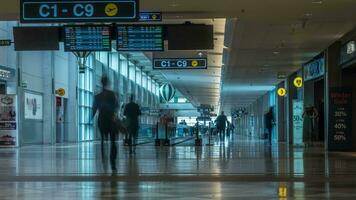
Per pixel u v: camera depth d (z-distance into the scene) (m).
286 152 22.69
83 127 44.81
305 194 9.38
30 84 34.19
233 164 15.58
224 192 9.62
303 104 31.98
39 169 14.02
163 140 31.22
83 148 28.17
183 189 10.07
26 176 12.26
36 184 10.96
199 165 15.19
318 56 27.58
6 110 29.36
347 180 11.59
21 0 14.62
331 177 12.10
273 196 9.09
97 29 19.39
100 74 49.88
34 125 34.97
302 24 19.25
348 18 18.44
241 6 16.67
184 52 29.28
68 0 14.57
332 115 23.41
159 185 10.73
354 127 24.08
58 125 39.59
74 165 15.29
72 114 41.78
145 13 17.41
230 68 32.59
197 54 29.28
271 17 18.20
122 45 19.28
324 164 15.70
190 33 19.00
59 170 13.72
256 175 12.41
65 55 41.09
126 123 20.78
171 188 10.23
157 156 19.55
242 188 10.23
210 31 19.02
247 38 22.20
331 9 17.09
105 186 10.59
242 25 19.50
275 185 10.75
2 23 29.69
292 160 17.39
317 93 32.38
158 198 8.86
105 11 14.46
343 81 24.53
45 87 36.91
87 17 14.51
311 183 11.11
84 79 45.25
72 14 14.57
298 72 35.03
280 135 43.44
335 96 23.36
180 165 15.20
